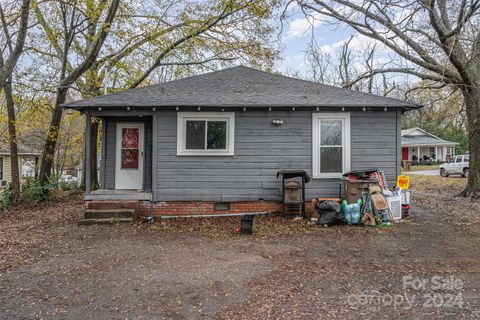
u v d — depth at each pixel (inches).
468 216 333.7
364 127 337.7
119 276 170.7
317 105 322.0
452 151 1574.8
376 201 294.8
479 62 454.0
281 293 147.4
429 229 276.8
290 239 248.5
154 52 613.0
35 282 163.3
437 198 478.6
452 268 180.2
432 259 196.9
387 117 338.0
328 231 272.4
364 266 184.2
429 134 1561.3
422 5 321.1
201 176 339.3
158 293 148.3
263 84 387.9
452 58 419.8
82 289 153.8
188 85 381.7
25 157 944.9
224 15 591.8
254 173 341.1
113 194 329.4
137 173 373.7
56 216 364.2
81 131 957.8
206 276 169.6
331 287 154.3
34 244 237.8
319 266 184.7
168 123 336.8
